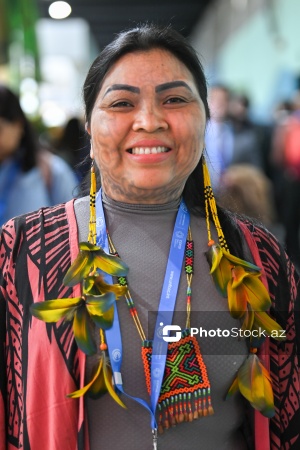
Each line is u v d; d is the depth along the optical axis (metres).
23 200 2.71
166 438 1.27
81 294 1.27
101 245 1.33
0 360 1.33
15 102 2.72
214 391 1.30
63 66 13.02
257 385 1.30
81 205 1.40
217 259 1.31
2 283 1.33
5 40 6.29
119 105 1.27
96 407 1.26
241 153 6.03
